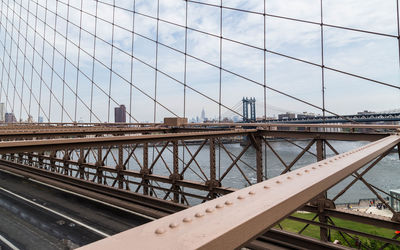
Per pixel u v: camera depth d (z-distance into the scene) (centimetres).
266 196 85
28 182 1384
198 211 71
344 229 510
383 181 4812
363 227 2575
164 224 61
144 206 881
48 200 1037
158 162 4528
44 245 650
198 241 49
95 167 1143
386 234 2352
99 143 390
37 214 877
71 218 830
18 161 1862
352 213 512
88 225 768
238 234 59
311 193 100
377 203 3638
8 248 636
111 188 1024
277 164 5028
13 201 1029
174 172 843
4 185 1316
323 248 500
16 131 542
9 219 830
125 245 46
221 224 60
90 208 923
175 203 802
